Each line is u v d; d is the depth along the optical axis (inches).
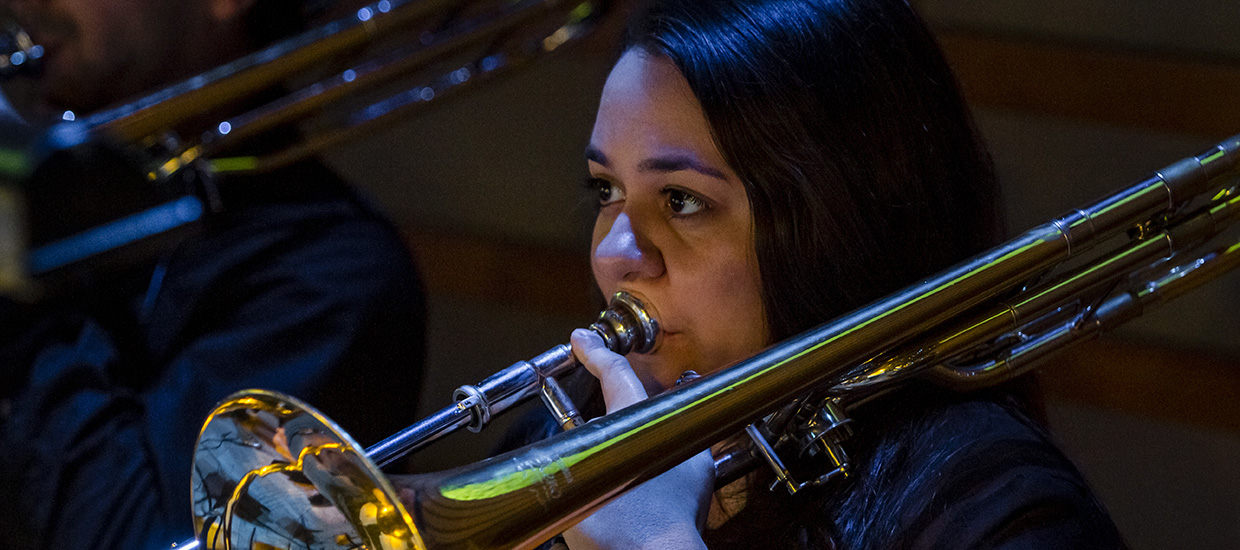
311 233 138.9
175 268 132.3
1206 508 233.3
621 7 185.6
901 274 97.2
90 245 88.4
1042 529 82.0
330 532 76.6
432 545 71.1
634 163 95.3
